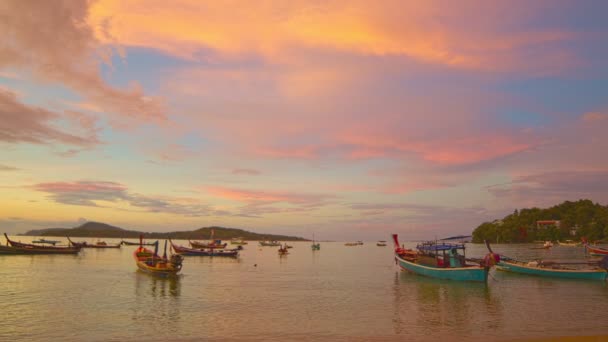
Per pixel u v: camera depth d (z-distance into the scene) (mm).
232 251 97625
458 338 22609
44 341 21578
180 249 95688
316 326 25266
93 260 78438
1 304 31234
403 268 57781
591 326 25484
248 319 27016
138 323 25516
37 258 82688
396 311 29984
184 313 28594
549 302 33781
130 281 45344
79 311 28828
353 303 33156
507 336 22938
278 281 47906
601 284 43969
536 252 121562
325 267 71375
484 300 34688
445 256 48188
